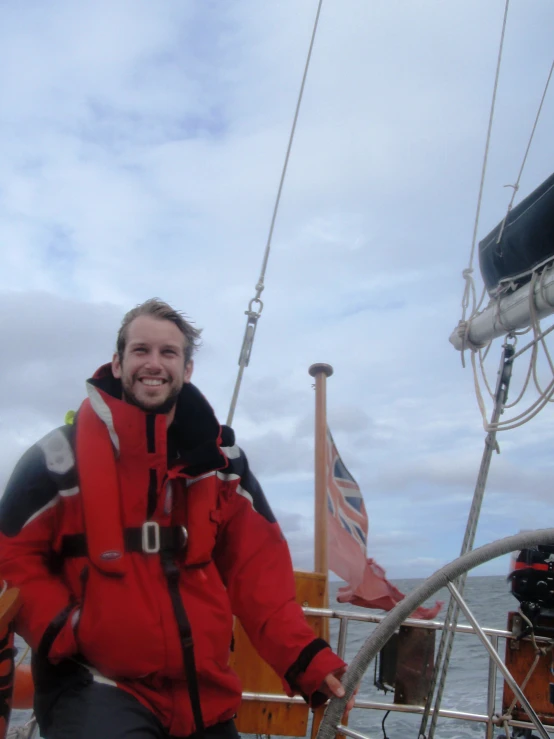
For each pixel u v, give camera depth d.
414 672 2.99
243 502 2.28
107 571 1.94
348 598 4.26
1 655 1.90
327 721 2.15
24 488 2.02
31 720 2.63
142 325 2.16
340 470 4.47
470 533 2.95
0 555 2.00
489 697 3.00
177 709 1.97
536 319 2.94
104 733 1.82
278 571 2.27
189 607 2.00
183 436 2.21
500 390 3.16
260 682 3.03
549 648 2.94
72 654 1.95
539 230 3.02
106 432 2.07
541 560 2.98
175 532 2.06
